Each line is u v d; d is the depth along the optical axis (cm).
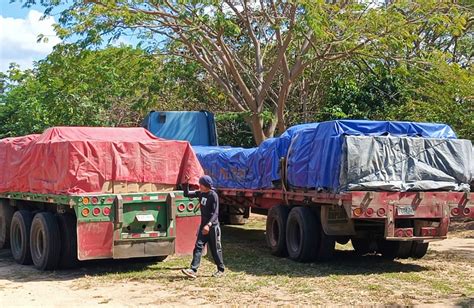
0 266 1262
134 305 888
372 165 1134
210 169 1734
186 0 1925
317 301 905
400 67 2086
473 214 1171
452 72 2033
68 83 2195
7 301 920
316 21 1856
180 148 1181
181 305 885
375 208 1113
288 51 2380
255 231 1894
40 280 1089
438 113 2105
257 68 2277
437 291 978
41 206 1301
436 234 1156
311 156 1246
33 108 2581
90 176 1103
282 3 2125
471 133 2047
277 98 2408
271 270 1170
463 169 1186
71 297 946
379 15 1962
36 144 1212
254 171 1506
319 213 1270
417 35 2167
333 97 2430
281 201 1407
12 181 1302
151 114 1916
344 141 1137
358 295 946
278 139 1416
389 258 1334
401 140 1159
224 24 1989
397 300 912
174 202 1137
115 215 1090
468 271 1165
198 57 2158
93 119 2425
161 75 2252
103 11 1947
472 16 2241
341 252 1431
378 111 2352
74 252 1165
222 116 2231
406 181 1149
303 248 1250
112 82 2205
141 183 1145
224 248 1487
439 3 1984
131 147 1141
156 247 1126
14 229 1312
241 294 954
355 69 2431
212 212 1085
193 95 2638
